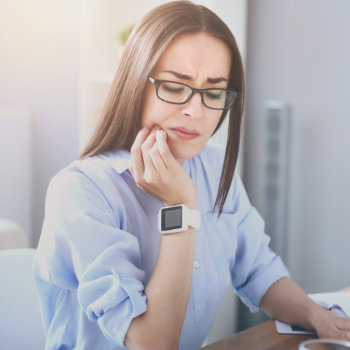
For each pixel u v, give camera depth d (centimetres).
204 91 106
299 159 253
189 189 108
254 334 109
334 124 241
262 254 135
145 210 117
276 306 124
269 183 254
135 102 108
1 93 319
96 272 100
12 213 305
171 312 100
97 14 264
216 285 125
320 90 243
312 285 254
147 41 105
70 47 301
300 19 246
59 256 105
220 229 129
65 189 108
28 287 126
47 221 108
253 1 260
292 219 257
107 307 98
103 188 112
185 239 103
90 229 103
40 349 125
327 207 246
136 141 107
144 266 116
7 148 300
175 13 105
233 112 119
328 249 247
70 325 114
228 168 123
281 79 255
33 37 309
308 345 80
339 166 241
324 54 241
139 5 266
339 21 235
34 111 314
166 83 105
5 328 123
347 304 125
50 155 314
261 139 262
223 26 108
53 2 303
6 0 311
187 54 104
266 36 257
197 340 124
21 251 129
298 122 251
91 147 117
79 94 285
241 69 114
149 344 97
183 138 108
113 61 273
